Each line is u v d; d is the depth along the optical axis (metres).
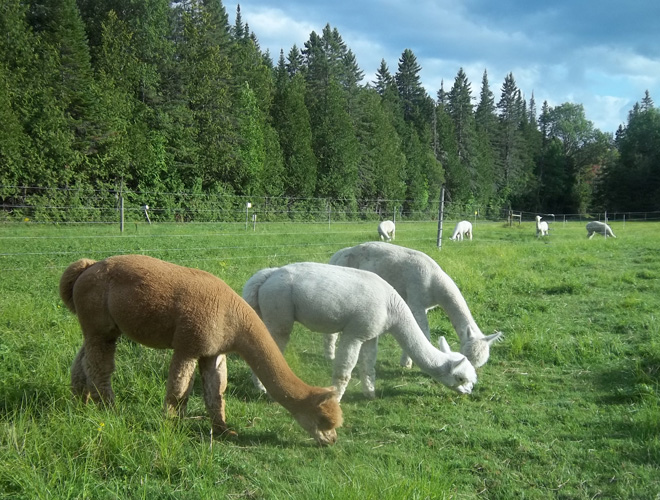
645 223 44.88
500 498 3.81
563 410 5.41
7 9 26.67
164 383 5.20
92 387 4.55
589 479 4.07
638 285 11.91
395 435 4.77
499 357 7.12
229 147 36.97
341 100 46.62
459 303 6.75
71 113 28.98
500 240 24.78
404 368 6.73
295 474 3.96
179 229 21.75
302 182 41.97
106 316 4.38
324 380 6.07
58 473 3.51
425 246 18.22
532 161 74.62
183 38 40.28
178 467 3.84
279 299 5.44
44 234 17.48
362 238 21.14
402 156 54.47
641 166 61.41
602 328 8.48
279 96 45.75
